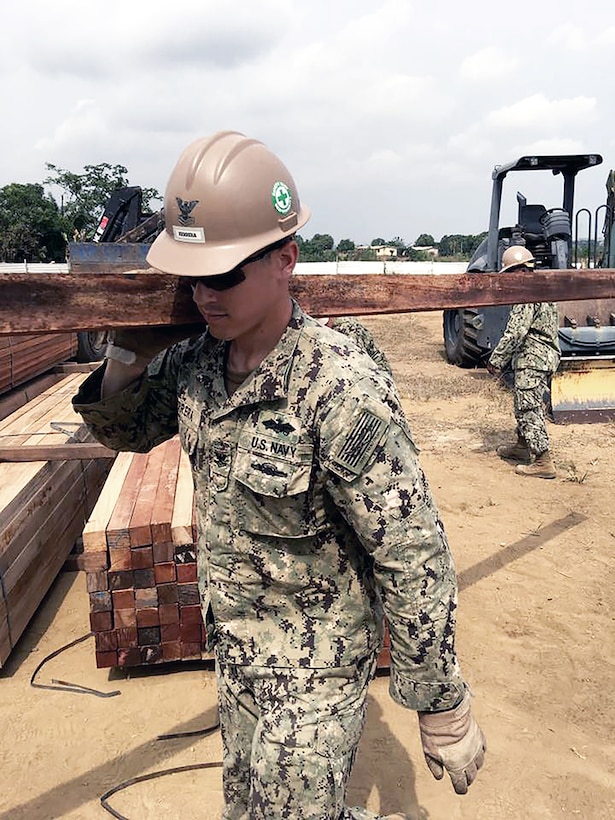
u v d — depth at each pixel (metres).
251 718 1.59
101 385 1.63
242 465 1.39
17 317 1.33
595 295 2.25
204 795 2.44
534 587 3.96
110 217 9.31
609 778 2.54
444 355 12.54
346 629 1.51
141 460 3.86
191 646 3.00
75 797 2.43
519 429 5.84
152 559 2.89
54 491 3.87
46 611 3.68
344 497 1.36
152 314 1.46
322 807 1.45
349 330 3.81
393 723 2.81
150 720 2.82
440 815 2.36
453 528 4.77
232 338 1.37
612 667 3.23
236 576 1.50
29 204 47.06
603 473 5.88
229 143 1.32
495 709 2.92
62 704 2.92
